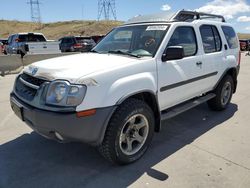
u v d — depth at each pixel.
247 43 32.25
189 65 4.52
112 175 3.42
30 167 3.60
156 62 3.87
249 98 7.21
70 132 3.05
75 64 3.50
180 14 4.68
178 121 5.34
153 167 3.61
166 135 4.65
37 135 4.58
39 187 3.18
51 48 17.69
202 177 3.38
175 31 4.30
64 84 3.05
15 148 4.12
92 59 3.76
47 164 3.68
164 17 4.57
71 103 3.02
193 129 4.93
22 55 13.16
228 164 3.69
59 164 3.68
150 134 3.86
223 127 5.04
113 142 3.35
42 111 3.11
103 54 4.17
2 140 4.39
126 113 3.38
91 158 3.83
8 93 7.80
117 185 3.22
